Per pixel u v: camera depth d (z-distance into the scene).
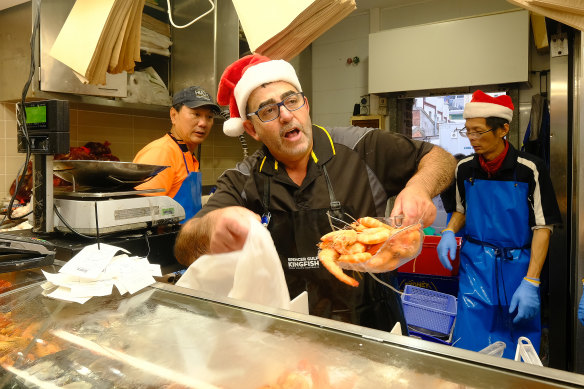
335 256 1.06
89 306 0.90
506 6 3.51
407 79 3.53
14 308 0.89
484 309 2.23
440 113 3.79
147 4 3.09
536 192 2.16
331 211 1.46
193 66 3.29
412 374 0.60
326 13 1.09
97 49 1.34
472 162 2.36
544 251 2.13
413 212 1.08
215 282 1.14
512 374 0.58
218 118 3.64
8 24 2.55
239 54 3.40
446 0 3.74
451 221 2.54
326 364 0.64
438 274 2.65
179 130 2.53
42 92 2.43
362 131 1.61
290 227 1.49
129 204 1.54
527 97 3.38
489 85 3.45
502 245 2.25
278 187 1.52
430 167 1.40
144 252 1.57
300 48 1.22
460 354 0.64
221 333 0.75
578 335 1.99
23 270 1.20
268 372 0.63
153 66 3.32
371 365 0.63
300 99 1.41
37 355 0.69
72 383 0.61
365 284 1.43
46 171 1.45
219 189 1.61
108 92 2.72
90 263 1.07
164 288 1.00
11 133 2.83
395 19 3.98
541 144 3.05
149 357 0.68
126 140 3.30
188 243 1.28
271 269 1.05
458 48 3.32
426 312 2.18
